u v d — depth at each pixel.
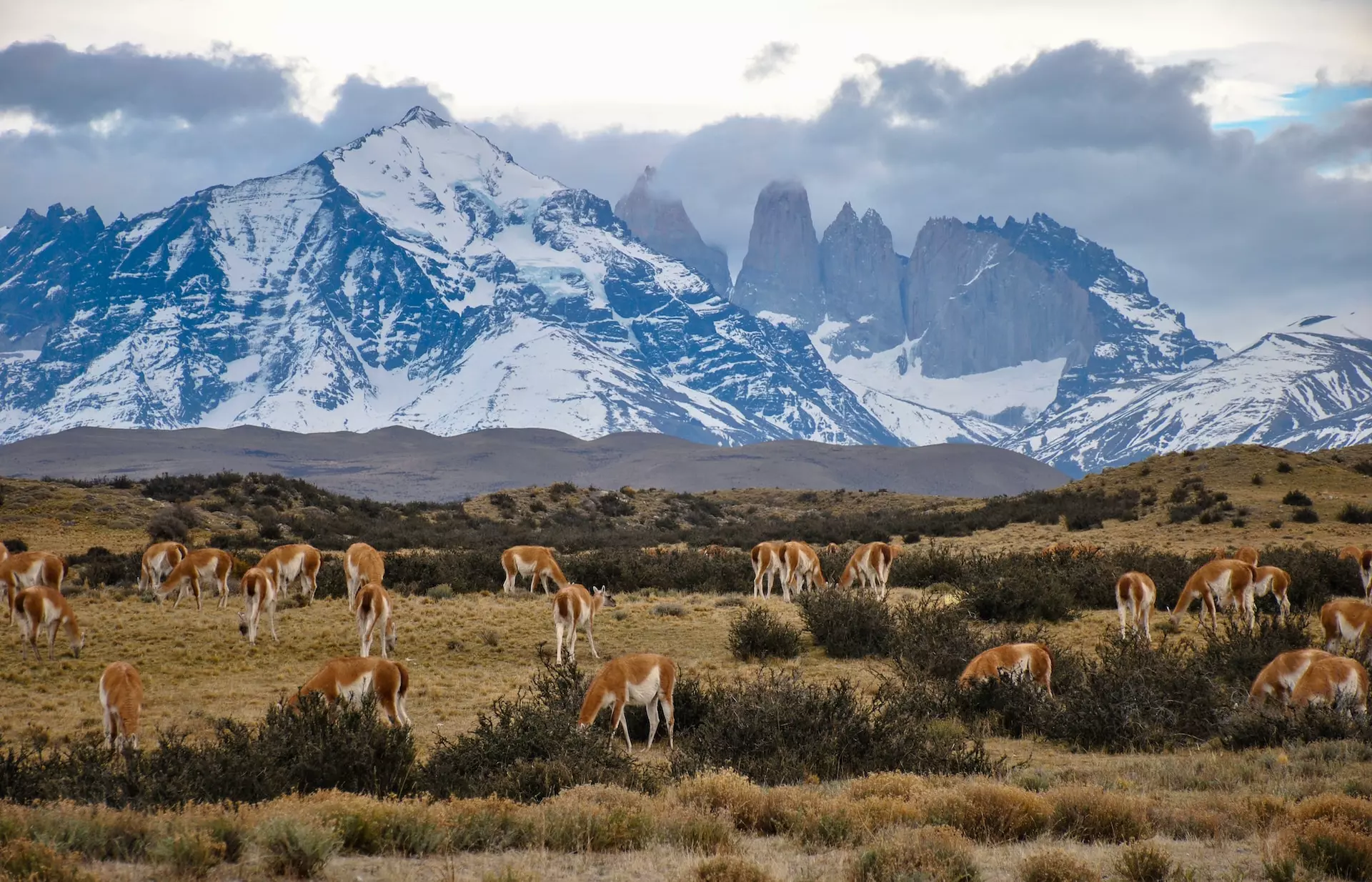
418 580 167.75
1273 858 45.34
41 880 41.25
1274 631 97.31
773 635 113.19
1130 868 44.53
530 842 50.62
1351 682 72.75
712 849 49.56
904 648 103.50
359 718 64.06
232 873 44.91
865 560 147.88
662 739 79.56
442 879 44.62
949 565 171.25
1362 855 44.69
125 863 45.59
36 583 127.88
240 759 59.72
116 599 150.62
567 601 105.06
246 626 121.62
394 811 52.09
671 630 128.88
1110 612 135.88
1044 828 53.16
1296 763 64.69
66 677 101.31
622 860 48.09
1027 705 81.31
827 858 48.41
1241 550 151.75
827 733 70.44
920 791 57.31
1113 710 77.81
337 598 150.38
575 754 65.94
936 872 44.22
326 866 45.81
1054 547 169.88
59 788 57.91
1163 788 62.59
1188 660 90.12
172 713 86.25
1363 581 138.88
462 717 85.94
